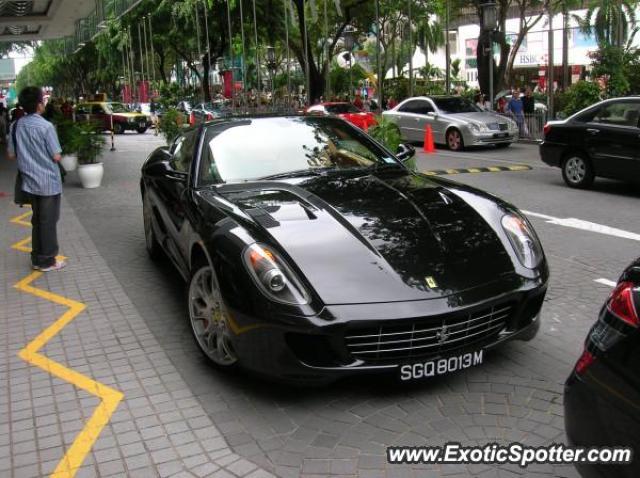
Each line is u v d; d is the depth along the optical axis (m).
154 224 6.16
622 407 2.23
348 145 5.20
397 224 3.88
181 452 3.22
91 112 34.31
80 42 38.38
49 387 4.01
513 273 3.68
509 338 3.70
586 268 6.23
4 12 25.77
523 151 17.23
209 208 4.18
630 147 9.82
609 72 17.58
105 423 3.53
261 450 3.20
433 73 36.69
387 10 31.62
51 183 6.41
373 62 41.66
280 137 5.12
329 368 3.34
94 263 6.85
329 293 3.36
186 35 42.91
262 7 35.25
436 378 3.85
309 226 3.79
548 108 19.47
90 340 4.75
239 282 3.52
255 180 4.67
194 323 4.20
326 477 2.96
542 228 7.99
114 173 14.81
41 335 4.89
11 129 6.37
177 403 3.71
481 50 22.38
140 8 47.59
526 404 3.53
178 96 48.56
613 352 2.32
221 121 5.27
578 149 10.73
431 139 17.75
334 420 3.45
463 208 4.15
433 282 3.46
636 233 7.57
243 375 4.01
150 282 6.12
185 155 5.34
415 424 3.37
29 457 3.24
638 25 20.98
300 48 35.53
